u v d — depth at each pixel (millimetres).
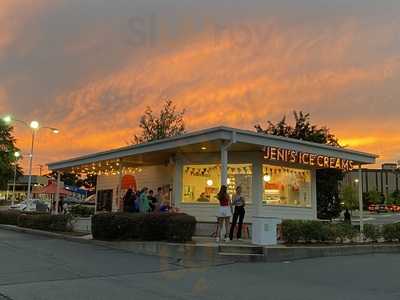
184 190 20938
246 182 19844
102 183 29672
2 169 63188
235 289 9539
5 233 22531
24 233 23047
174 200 20984
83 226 24453
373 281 10852
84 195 58188
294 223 16078
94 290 9055
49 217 23391
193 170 20906
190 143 17891
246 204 19656
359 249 16422
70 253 14555
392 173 127750
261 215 19438
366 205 100875
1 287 9203
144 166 25250
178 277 10812
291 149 18500
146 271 11547
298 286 10047
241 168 19969
